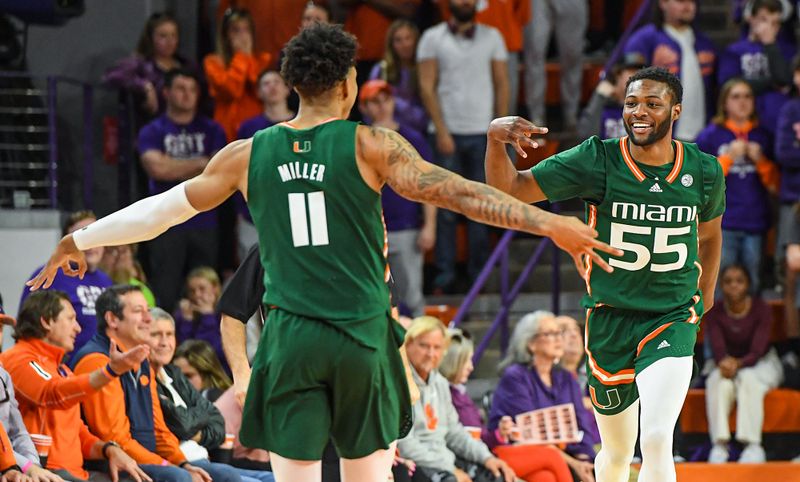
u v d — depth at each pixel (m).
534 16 29.38
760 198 26.03
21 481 15.52
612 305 13.41
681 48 27.72
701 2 34.31
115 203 27.86
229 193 11.08
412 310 25.16
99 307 18.08
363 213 10.56
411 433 19.50
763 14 27.72
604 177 13.23
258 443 10.80
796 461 23.75
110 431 17.38
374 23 28.45
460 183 10.27
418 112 26.41
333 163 10.52
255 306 13.97
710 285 14.41
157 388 18.41
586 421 21.30
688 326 13.17
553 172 13.25
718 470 23.02
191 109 25.64
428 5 30.41
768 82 27.50
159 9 29.23
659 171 13.18
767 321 24.61
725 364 24.14
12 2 24.72
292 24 28.19
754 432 24.02
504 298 25.16
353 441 10.71
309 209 10.54
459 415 20.78
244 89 26.94
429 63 26.50
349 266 10.53
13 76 25.22
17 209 23.86
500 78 26.86
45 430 16.67
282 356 10.54
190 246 25.66
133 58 26.72
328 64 10.67
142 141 25.50
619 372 13.52
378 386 10.67
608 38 33.41
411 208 25.02
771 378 24.38
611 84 26.56
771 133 26.45
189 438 18.45
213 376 20.27
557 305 26.20
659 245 13.18
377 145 10.52
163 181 25.39
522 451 20.53
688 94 27.66
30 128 25.23
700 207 13.34
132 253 22.72
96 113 28.02
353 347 10.48
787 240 25.72
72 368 18.17
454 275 27.27
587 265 13.51
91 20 28.34
